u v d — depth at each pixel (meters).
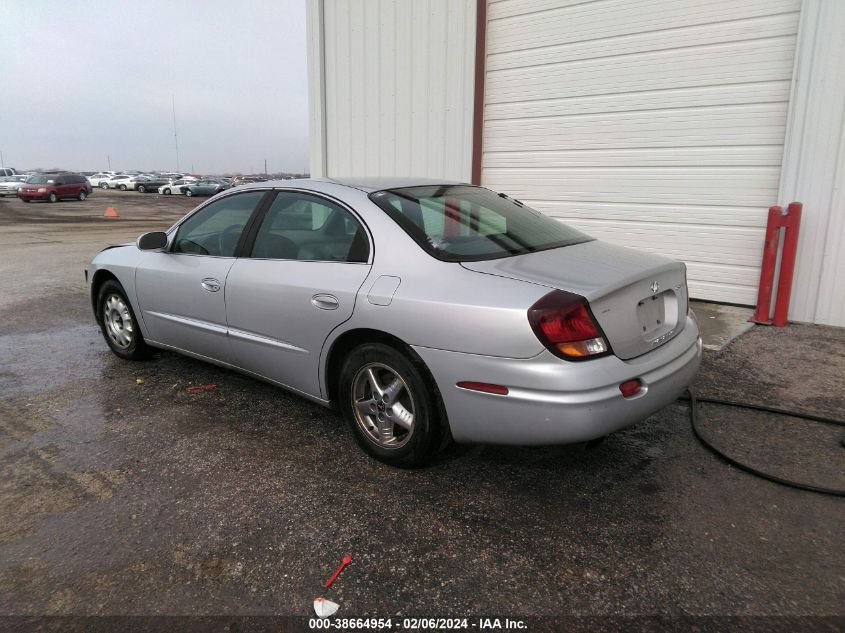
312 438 3.41
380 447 3.05
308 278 3.22
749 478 2.92
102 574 2.30
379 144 8.80
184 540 2.49
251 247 3.66
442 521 2.60
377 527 2.57
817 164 5.29
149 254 4.38
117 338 4.80
